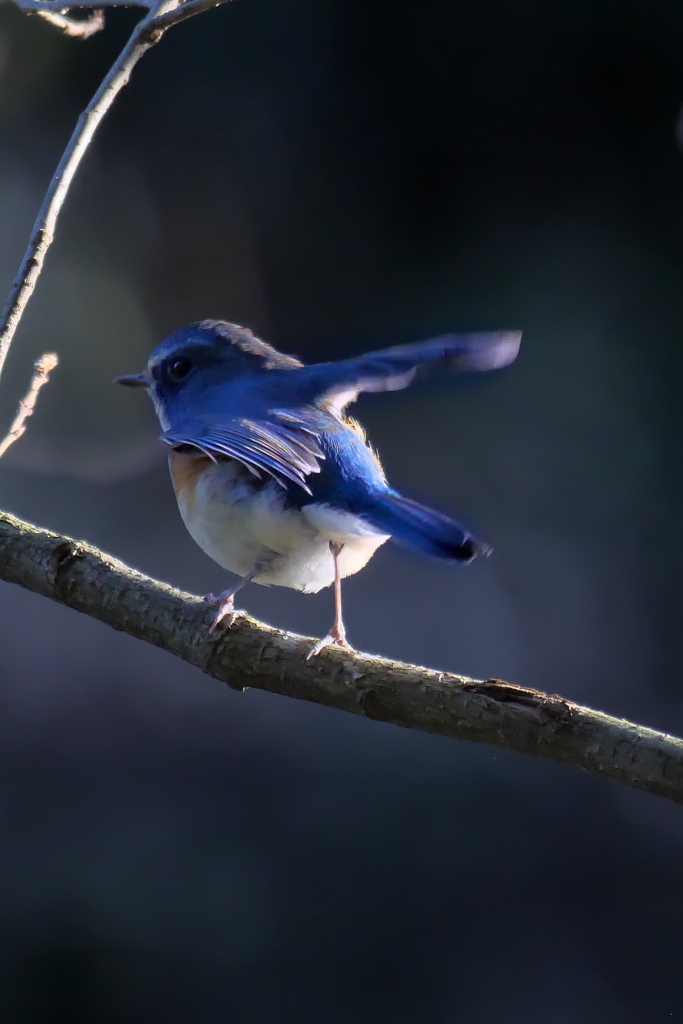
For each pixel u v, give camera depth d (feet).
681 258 45.88
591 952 33.24
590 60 47.03
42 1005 31.76
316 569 17.10
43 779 37.68
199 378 18.70
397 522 15.55
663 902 34.42
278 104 49.98
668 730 41.27
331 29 49.06
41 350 49.03
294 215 50.47
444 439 46.32
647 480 44.55
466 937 33.50
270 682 13.85
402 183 49.39
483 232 48.47
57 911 33.71
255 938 33.27
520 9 47.44
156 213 50.70
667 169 46.24
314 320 50.49
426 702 12.92
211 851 35.42
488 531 44.70
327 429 16.53
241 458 15.52
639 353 45.78
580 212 47.39
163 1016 31.63
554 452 45.52
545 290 47.37
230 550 17.07
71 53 49.47
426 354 15.96
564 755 12.22
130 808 36.68
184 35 49.67
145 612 14.75
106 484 47.11
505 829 35.70
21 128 49.85
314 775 37.37
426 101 48.91
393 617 42.96
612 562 43.83
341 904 34.27
